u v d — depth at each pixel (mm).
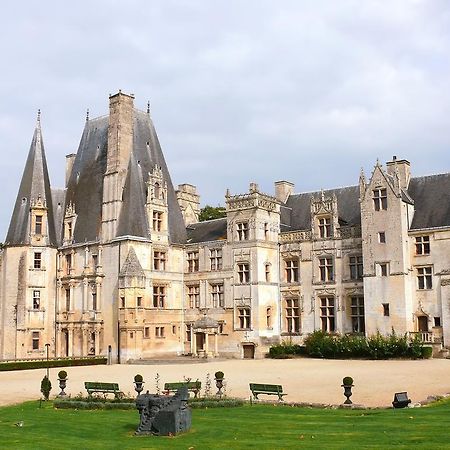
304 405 28406
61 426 24047
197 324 66750
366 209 63031
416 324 60438
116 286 66500
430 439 18938
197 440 20438
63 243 73562
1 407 30578
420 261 61000
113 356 65000
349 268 65125
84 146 77312
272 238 69375
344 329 64688
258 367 50469
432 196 63562
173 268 71688
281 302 69312
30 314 70562
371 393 31750
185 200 82438
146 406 22344
